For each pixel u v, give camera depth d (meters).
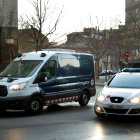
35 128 11.80
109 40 60.16
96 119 13.65
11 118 14.04
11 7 35.88
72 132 11.16
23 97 14.61
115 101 12.88
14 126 12.19
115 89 13.52
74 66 17.42
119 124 12.53
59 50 17.44
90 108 17.14
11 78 14.93
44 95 15.50
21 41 43.06
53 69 16.14
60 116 14.52
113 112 12.91
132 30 53.16
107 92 13.38
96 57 60.38
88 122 12.98
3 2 34.19
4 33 33.62
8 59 34.16
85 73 18.12
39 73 15.34
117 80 14.36
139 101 12.76
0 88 14.64
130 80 14.22
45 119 13.73
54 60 16.23
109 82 14.45
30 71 15.30
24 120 13.50
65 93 16.72
